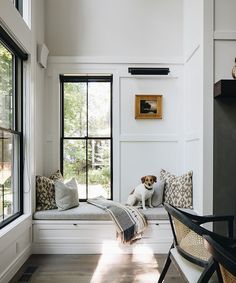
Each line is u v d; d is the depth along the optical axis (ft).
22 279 9.20
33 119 11.69
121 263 10.53
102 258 11.03
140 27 14.10
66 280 9.12
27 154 11.34
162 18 14.12
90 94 14.33
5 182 9.85
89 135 14.30
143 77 13.97
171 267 10.12
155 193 12.73
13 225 9.48
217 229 10.71
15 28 9.46
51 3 14.06
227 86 10.01
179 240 7.07
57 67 13.96
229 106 10.80
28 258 11.00
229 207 10.73
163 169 13.94
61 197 12.07
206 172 10.73
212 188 10.73
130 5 14.11
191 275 6.31
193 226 6.03
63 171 14.20
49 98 13.93
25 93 11.29
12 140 10.55
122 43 14.06
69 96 14.30
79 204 13.14
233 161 10.77
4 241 8.52
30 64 11.30
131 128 13.99
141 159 13.98
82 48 14.05
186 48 13.50
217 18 10.85
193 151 12.32
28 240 11.14
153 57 13.97
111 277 9.34
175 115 14.01
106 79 14.17
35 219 11.53
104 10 14.12
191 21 12.59
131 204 12.67
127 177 13.96
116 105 13.94
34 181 11.86
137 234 11.34
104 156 14.26
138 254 11.48
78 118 14.32
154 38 14.08
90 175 14.23
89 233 11.57
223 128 10.78
